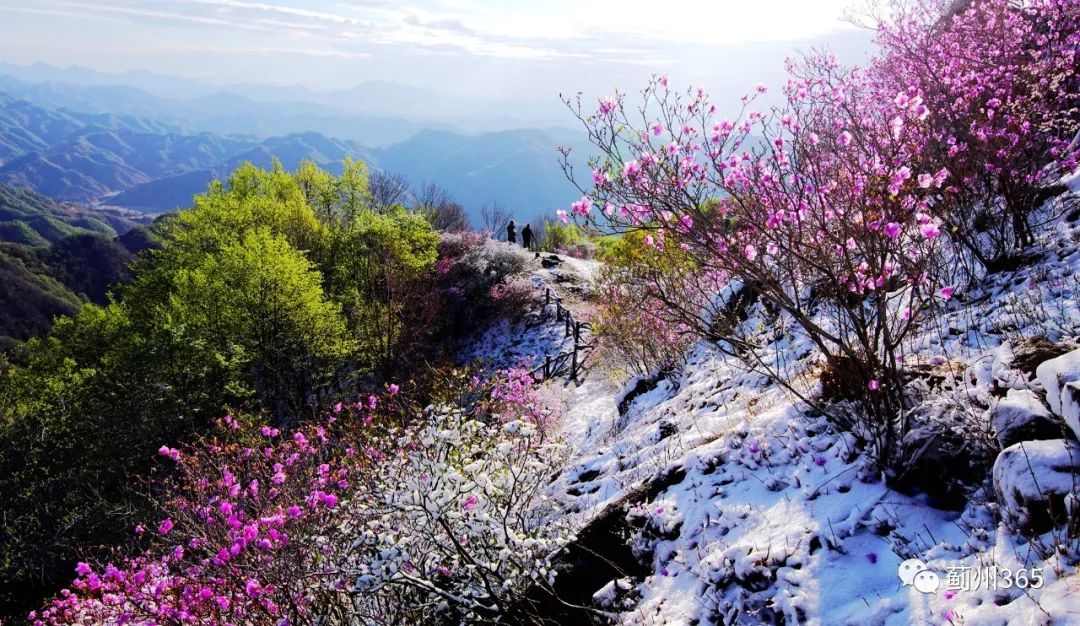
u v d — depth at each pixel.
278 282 25.39
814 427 4.99
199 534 6.33
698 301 9.09
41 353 30.41
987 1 8.20
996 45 7.75
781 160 4.27
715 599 4.07
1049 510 2.84
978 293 5.96
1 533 21.02
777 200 4.22
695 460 5.60
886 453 4.09
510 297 27.41
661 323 10.06
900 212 3.82
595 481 6.89
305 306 25.89
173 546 6.97
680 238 4.54
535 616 4.80
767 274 4.37
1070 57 6.66
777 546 4.04
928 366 4.82
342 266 32.03
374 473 6.10
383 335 27.72
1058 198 6.89
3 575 20.62
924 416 3.95
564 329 24.20
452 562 5.12
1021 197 6.24
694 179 4.43
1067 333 4.54
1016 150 6.07
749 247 4.32
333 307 27.00
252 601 5.19
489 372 22.25
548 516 6.36
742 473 5.11
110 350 27.42
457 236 33.25
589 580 4.96
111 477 22.08
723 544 4.46
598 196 4.52
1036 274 5.65
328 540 5.51
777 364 6.90
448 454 5.14
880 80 9.05
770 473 4.92
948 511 3.66
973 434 3.73
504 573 5.04
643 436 7.79
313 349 25.67
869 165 3.95
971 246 6.39
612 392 13.16
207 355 24.06
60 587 20.91
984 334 5.12
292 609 5.09
